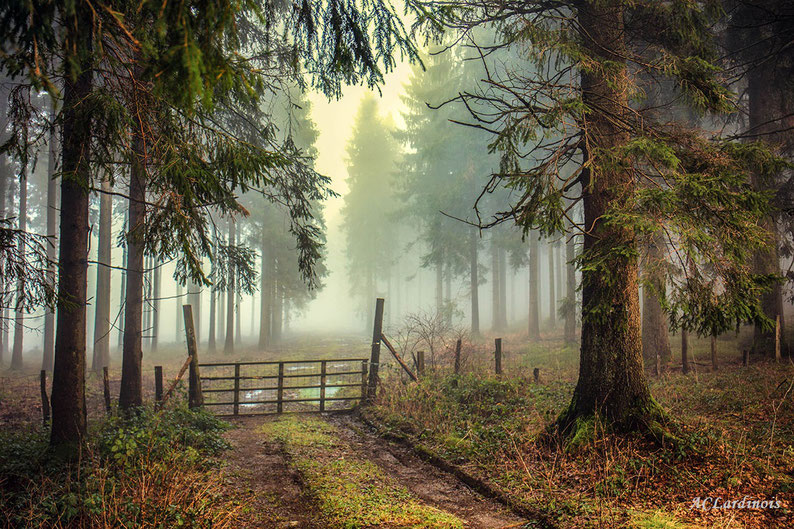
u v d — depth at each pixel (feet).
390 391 36.63
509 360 54.85
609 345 22.82
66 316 22.13
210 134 16.75
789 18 33.88
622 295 22.68
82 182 16.57
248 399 44.47
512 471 20.75
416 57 15.46
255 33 33.35
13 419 33.47
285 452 25.76
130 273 31.99
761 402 27.20
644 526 15.40
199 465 21.83
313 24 14.52
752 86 44.93
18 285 16.89
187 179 15.49
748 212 18.92
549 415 26.91
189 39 7.32
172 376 55.62
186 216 16.87
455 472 21.89
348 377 55.72
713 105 22.26
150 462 19.89
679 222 18.40
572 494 18.21
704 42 25.32
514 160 22.75
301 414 37.19
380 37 14.87
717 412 26.91
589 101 22.36
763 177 21.94
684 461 19.61
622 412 22.22
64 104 17.60
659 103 42.27
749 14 37.40
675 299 20.04
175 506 15.76
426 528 16.26
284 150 36.65
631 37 26.03
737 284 19.19
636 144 19.71
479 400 32.19
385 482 21.22
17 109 16.72
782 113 42.75
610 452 20.22
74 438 21.80
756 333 43.34
